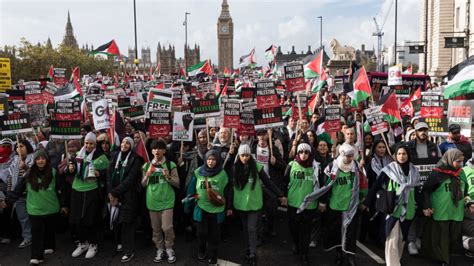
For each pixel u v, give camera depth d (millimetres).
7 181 8031
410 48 32625
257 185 7148
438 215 6906
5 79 14312
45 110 14602
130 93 19406
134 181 7297
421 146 8109
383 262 7191
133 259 7488
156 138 8859
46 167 7320
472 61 9531
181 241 8320
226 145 8469
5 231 8453
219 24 162000
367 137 8836
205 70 26469
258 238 8000
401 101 14203
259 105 9039
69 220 7629
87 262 7391
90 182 7535
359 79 11094
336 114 9266
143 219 8000
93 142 7641
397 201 6621
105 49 23562
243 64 35031
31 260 7246
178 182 7312
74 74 18203
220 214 7105
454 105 9039
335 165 6898
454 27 50219
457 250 7766
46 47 57969
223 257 7535
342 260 6992
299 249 7363
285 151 10055
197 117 9406
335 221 6980
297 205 7117
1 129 8367
